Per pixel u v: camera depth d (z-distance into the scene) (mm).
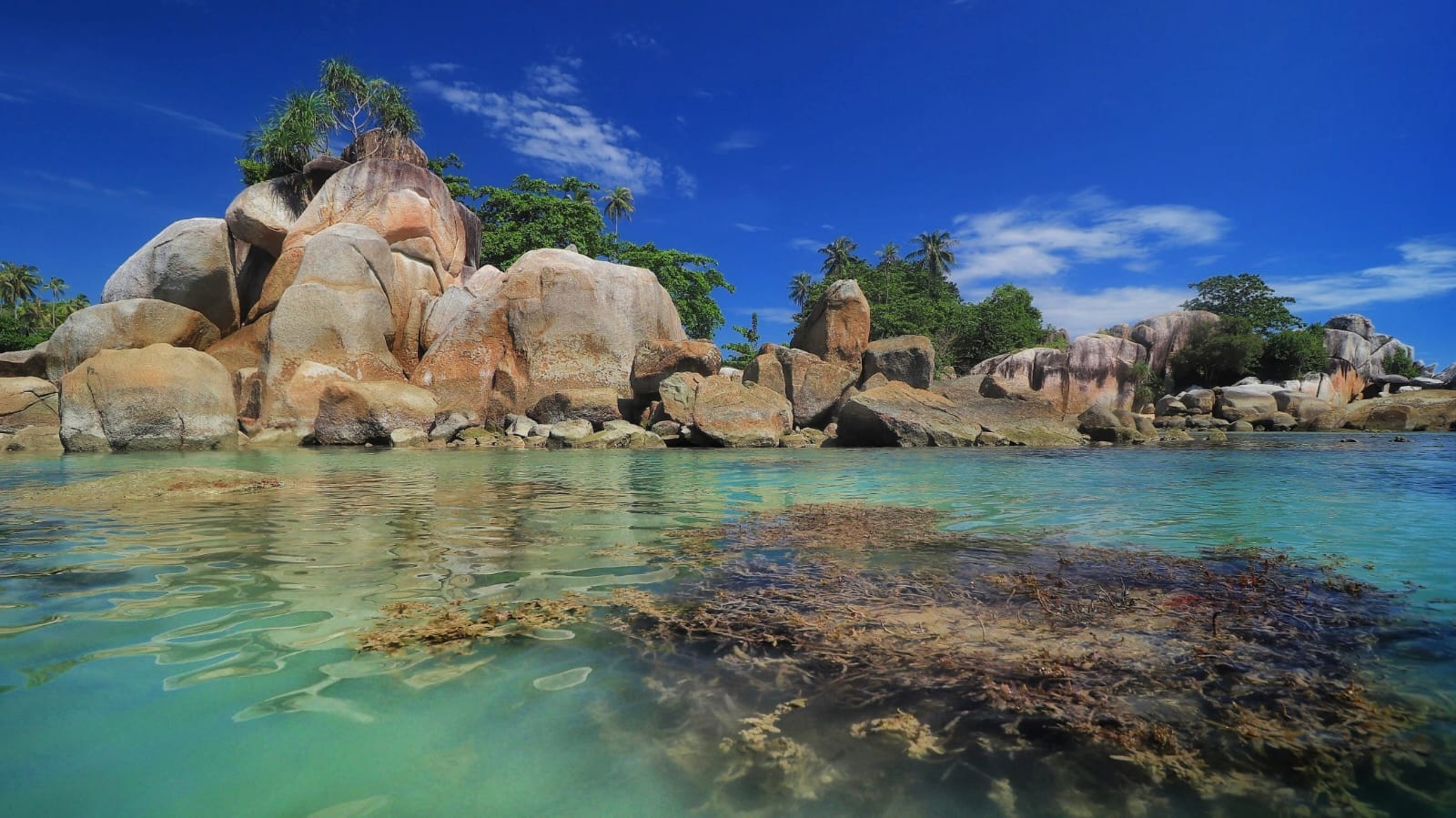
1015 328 42000
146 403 15031
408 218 23531
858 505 6621
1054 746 1938
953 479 9172
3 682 2316
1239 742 1963
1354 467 10703
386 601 3238
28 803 1633
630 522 5547
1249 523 5578
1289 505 6625
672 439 18516
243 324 23562
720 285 43875
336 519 5633
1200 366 38250
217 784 1719
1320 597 3371
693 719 2084
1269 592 3451
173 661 2506
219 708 2131
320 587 3492
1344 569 3980
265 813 1605
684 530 5176
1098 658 2570
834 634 2809
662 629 2867
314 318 19203
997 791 1723
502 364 21078
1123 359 33938
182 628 2855
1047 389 33094
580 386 21453
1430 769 1825
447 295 23062
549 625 2900
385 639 2732
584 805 1646
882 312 40969
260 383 18656
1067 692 2277
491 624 2908
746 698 2225
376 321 20344
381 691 2262
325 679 2352
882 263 60500
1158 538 4945
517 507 6387
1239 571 3922
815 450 16094
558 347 21375
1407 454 13688
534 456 13852
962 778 1777
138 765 1806
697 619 2998
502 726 2029
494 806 1641
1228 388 32219
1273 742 1957
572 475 9656
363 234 20953
